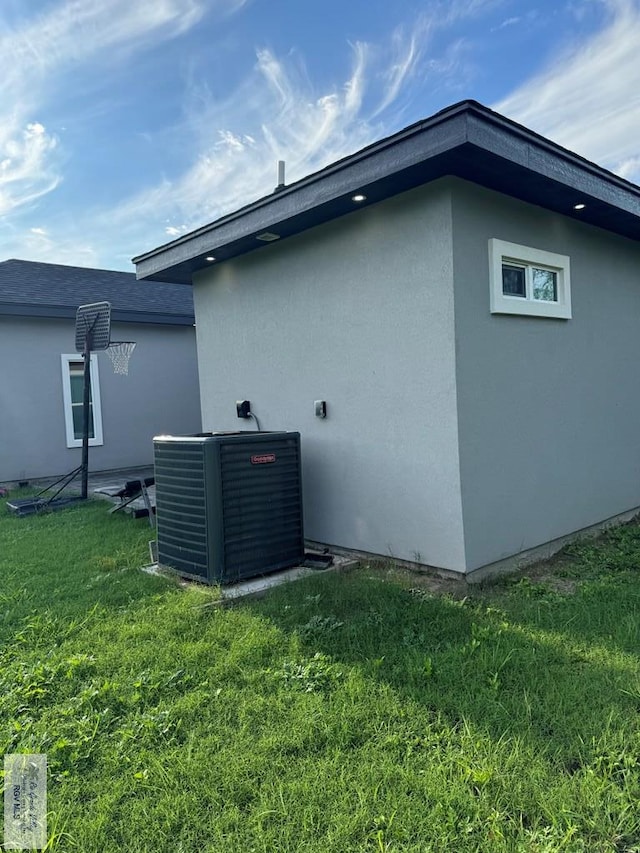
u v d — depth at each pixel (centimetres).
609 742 208
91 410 1027
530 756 201
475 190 389
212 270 586
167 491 424
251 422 553
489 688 246
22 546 522
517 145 348
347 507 464
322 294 469
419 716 228
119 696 249
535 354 448
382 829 173
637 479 587
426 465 402
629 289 572
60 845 173
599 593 366
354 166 383
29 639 310
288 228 469
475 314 392
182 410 1159
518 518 431
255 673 265
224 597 366
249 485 405
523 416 436
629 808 177
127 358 990
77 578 419
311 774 197
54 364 987
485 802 181
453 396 380
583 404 505
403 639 299
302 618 329
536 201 432
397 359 415
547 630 307
